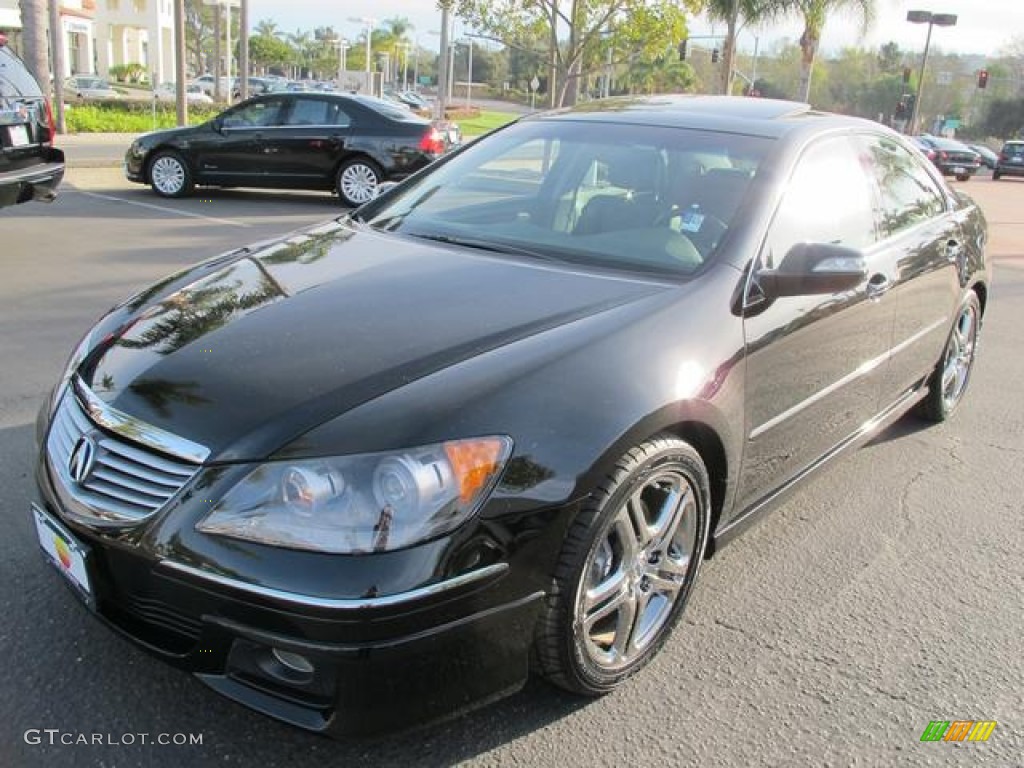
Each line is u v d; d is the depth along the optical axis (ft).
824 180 11.90
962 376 17.20
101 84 147.13
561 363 8.10
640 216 11.06
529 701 8.79
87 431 8.05
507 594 7.40
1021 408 18.07
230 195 44.04
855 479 14.38
